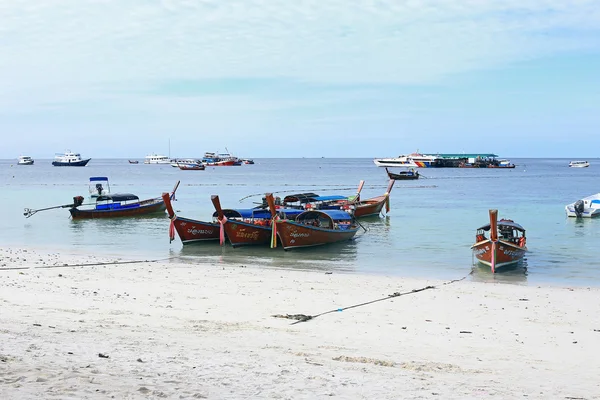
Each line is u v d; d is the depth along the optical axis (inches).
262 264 1270.9
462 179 5605.3
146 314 692.1
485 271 1187.9
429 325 693.9
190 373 402.0
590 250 1456.7
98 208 2282.2
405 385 410.0
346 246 1541.6
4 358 404.5
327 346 559.5
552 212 2442.2
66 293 820.0
